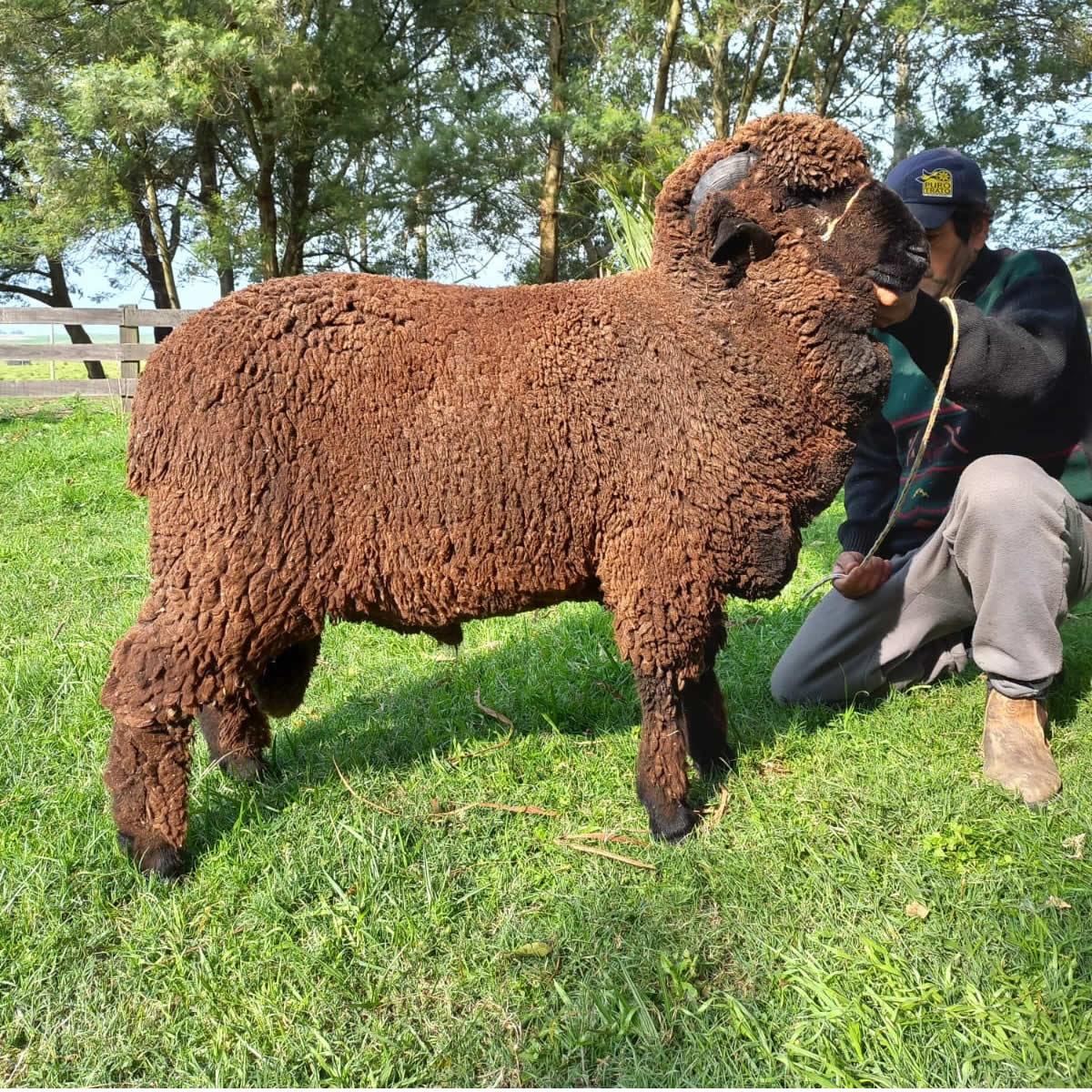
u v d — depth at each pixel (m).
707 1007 2.03
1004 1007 1.96
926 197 2.89
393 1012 2.08
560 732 3.28
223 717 2.86
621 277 2.59
